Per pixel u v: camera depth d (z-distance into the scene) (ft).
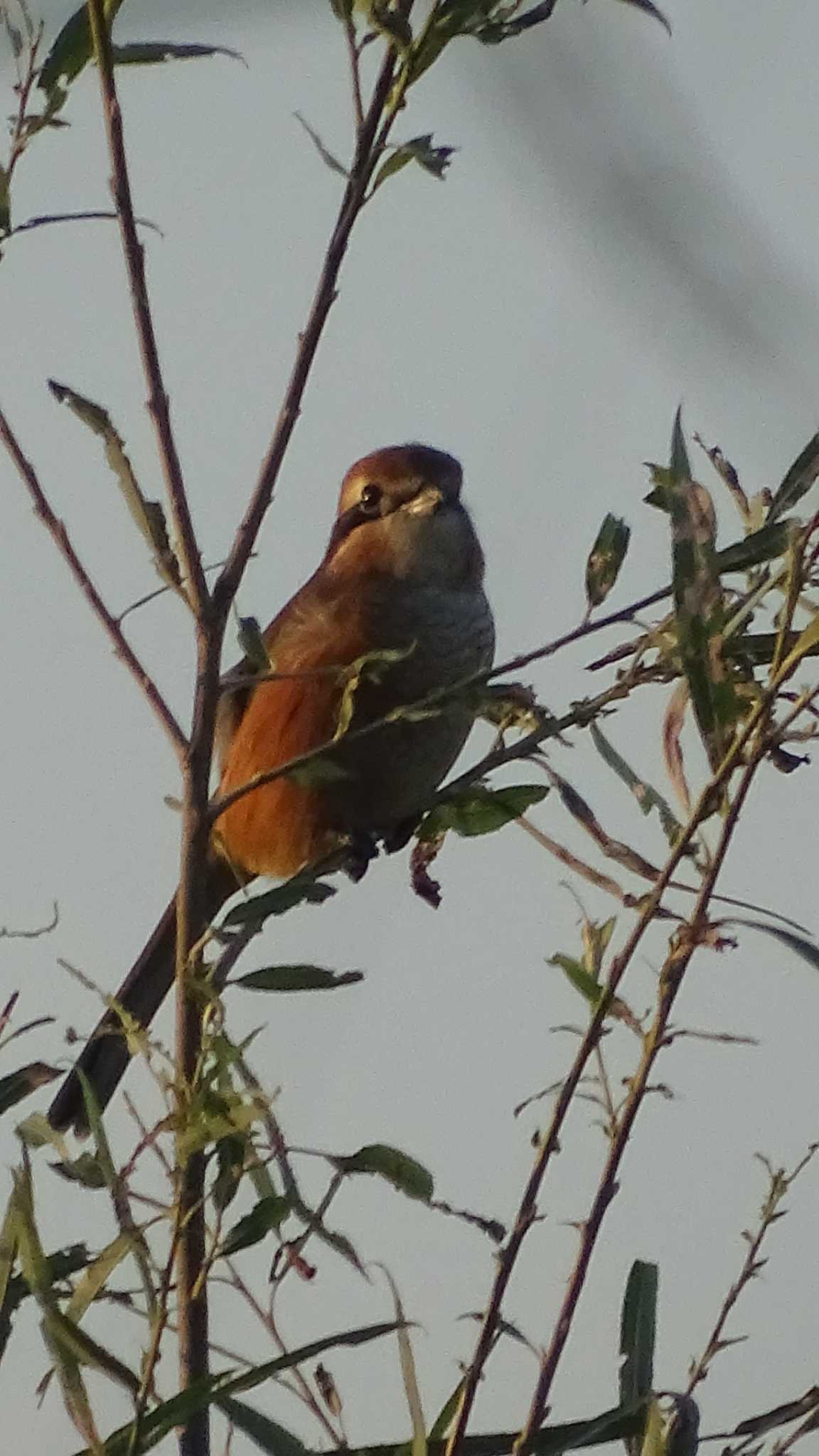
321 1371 19.30
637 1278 20.10
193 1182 18.78
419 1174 19.49
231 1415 19.15
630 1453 18.80
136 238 20.34
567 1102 18.37
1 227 20.47
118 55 20.56
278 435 20.58
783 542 20.25
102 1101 26.25
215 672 20.70
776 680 18.56
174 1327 19.17
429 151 19.93
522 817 22.58
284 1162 19.51
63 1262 19.35
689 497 19.84
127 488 20.93
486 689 22.25
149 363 20.38
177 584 20.83
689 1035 18.60
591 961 19.39
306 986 19.74
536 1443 18.52
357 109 19.93
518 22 18.95
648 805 21.01
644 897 19.85
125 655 20.98
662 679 20.59
